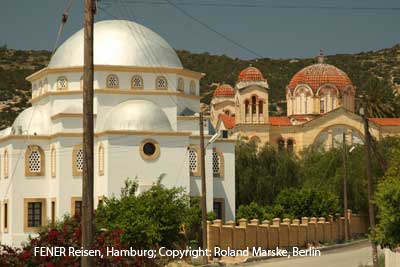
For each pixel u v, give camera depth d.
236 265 149.88
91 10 84.44
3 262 87.62
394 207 110.56
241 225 169.88
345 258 157.50
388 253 135.38
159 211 156.25
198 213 169.38
